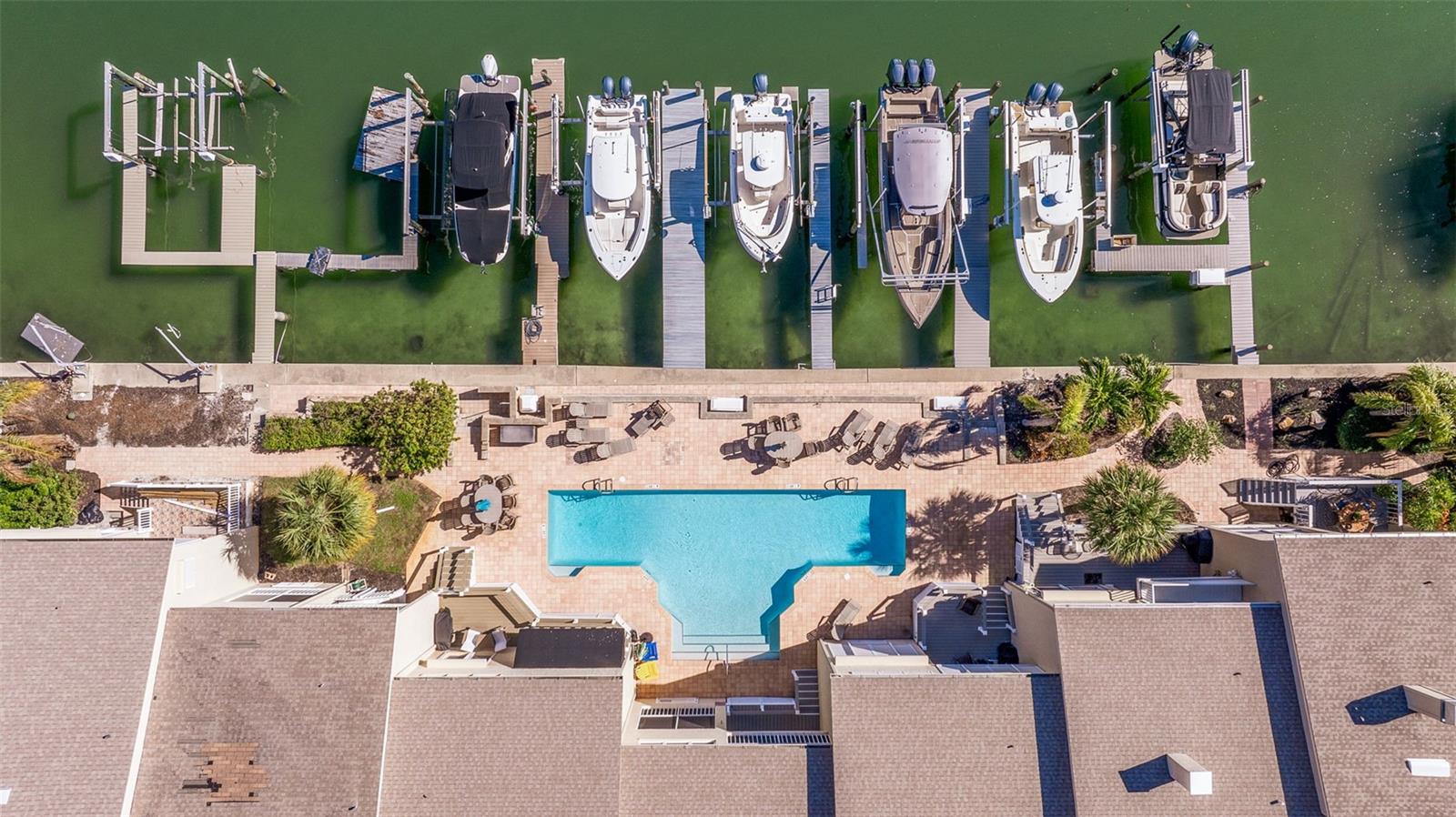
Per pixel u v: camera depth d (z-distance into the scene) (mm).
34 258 26656
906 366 27141
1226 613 21062
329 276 26969
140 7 27000
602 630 22953
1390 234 27297
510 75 27250
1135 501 23125
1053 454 25812
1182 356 27219
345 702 20234
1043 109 25859
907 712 20734
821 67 27484
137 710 19672
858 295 27250
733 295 27078
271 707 20156
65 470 25266
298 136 27141
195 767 19719
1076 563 25312
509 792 20031
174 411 25672
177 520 24625
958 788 20219
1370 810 19359
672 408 25969
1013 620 24812
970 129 27156
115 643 20047
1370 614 20625
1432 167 27328
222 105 27094
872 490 26188
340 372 25906
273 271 26562
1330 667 20297
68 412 25609
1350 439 25656
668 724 23203
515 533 25750
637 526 26234
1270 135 27531
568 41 27375
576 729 20562
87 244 26703
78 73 26984
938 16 27531
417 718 20531
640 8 27406
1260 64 27562
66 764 19188
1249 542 22875
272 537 25312
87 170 26844
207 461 25594
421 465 24422
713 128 27156
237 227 26766
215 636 20594
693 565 26219
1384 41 27484
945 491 26031
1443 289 27156
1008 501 26016
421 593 25344
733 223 26391
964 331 26766
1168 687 20562
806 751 21016
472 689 20812
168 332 26641
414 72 27297
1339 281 27266
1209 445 25750
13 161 26797
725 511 26266
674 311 26500
